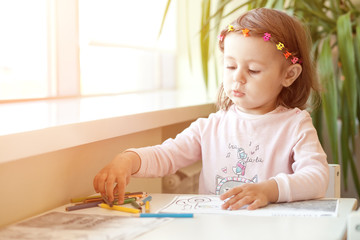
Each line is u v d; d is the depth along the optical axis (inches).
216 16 66.9
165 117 50.5
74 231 26.7
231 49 38.0
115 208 31.8
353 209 31.4
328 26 67.7
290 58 39.4
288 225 26.7
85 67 70.9
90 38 68.8
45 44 63.2
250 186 31.9
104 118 39.8
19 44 59.2
